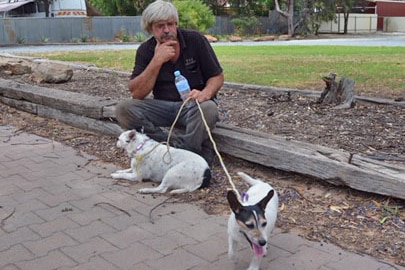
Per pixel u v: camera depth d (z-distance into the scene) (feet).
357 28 142.00
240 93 24.59
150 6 14.29
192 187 13.56
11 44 91.61
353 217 11.68
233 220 9.18
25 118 22.77
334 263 9.77
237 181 14.23
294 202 12.64
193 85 15.12
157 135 15.52
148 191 13.56
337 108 20.49
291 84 28.50
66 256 10.12
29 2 115.65
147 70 14.49
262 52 57.11
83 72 33.81
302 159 13.25
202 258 10.03
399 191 11.53
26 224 11.68
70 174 15.17
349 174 12.36
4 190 13.89
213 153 15.70
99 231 11.29
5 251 10.35
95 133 19.76
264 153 14.15
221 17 121.19
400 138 16.16
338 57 47.75
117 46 82.28
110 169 15.66
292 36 115.24
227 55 52.08
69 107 20.56
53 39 100.89
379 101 20.99
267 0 128.98
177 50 14.78
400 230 10.96
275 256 10.07
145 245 10.60
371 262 9.78
